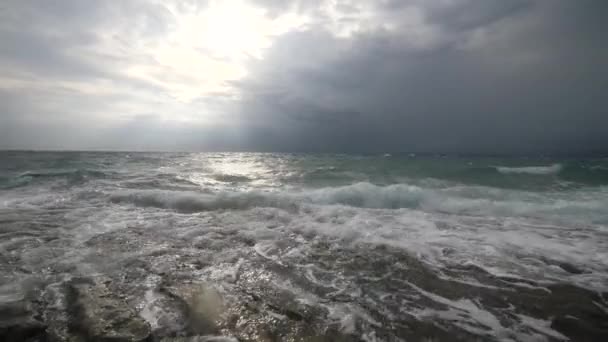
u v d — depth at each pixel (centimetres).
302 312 272
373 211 693
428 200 803
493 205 755
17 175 1170
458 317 272
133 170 1479
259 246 453
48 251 402
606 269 384
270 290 314
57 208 668
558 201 818
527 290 326
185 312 263
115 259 382
